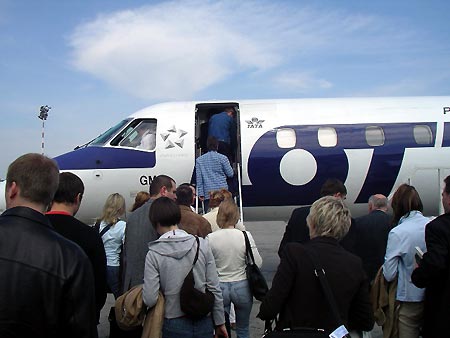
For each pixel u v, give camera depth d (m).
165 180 5.38
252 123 10.34
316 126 10.37
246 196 10.28
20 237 2.29
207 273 4.09
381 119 10.50
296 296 3.29
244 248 5.11
